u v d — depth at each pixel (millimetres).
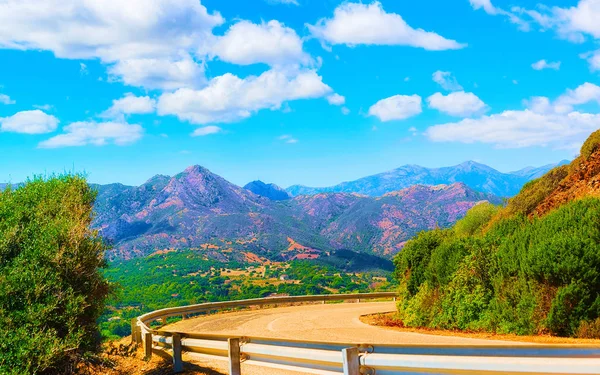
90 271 10438
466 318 17500
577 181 23875
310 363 7164
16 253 10109
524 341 13141
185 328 24750
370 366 6020
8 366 8656
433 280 20328
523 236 16422
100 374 11211
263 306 40375
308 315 30391
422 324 20234
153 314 24125
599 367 4469
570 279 13766
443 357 5461
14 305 9266
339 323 24484
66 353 9492
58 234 10086
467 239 19344
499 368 5000
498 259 16828
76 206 11570
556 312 13773
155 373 10961
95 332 10711
